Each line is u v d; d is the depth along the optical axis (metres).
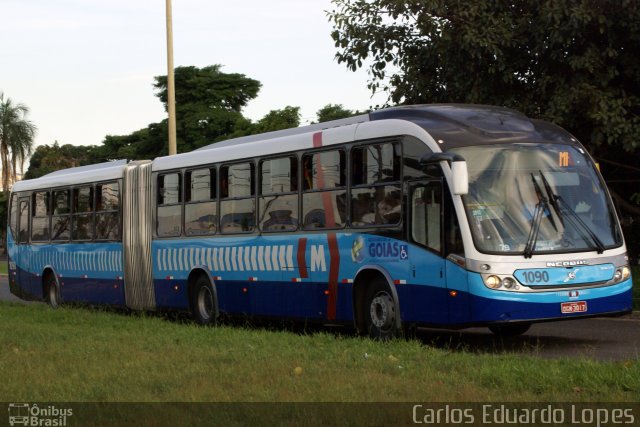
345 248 19.83
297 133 21.86
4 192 114.94
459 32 28.55
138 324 22.64
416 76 30.80
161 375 14.05
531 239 17.44
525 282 17.25
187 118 105.62
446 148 17.78
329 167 20.41
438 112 18.84
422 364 14.47
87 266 29.77
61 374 14.43
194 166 24.91
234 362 15.27
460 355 15.48
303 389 12.45
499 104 29.45
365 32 30.66
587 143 29.77
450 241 17.48
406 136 18.47
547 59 28.95
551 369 13.26
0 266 79.44
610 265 18.00
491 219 17.42
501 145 17.98
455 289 17.42
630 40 28.61
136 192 27.38
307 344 17.53
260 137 23.31
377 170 19.14
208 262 24.23
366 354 15.59
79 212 30.28
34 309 27.86
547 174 18.06
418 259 18.09
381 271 18.89
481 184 17.59
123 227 27.91
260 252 22.36
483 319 17.09
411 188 18.30
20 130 114.38
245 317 23.14
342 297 19.92
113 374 14.27
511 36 28.19
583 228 17.94
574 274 17.61
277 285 21.83
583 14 27.20
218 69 108.50
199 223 24.66
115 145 113.75
